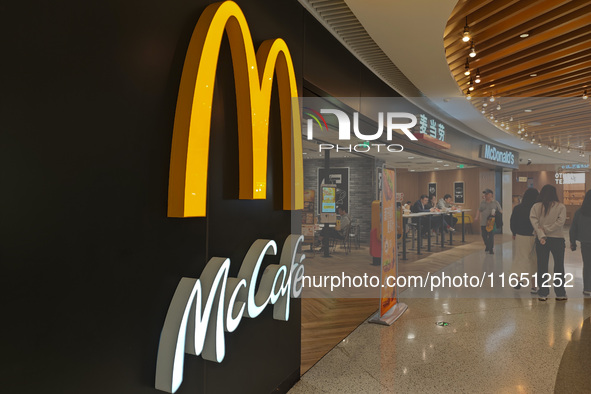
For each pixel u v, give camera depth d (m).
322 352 3.43
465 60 5.02
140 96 1.65
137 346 1.66
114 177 1.54
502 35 4.26
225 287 2.06
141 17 1.65
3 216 1.18
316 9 3.40
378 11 3.31
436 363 3.21
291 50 3.01
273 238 2.75
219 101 2.19
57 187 1.33
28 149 1.24
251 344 2.47
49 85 1.30
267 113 2.46
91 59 1.43
